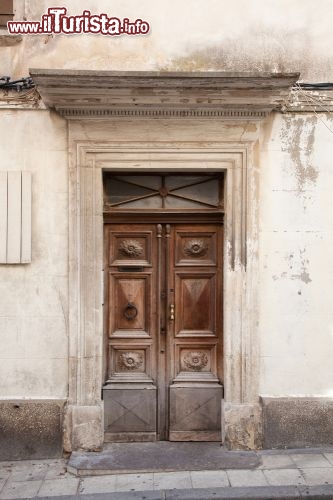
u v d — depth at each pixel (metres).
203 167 5.17
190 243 5.48
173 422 5.39
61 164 5.14
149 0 5.19
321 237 5.21
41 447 5.09
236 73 4.60
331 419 5.17
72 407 5.11
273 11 5.22
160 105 4.92
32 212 5.14
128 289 5.48
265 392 5.21
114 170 5.25
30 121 5.12
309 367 5.21
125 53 5.18
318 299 5.21
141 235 5.48
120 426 5.39
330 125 5.19
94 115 5.01
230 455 5.03
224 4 5.21
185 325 5.48
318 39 5.23
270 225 5.20
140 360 5.46
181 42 5.19
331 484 4.49
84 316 5.14
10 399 5.11
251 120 5.08
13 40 5.11
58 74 4.55
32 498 4.32
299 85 5.14
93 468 4.75
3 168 5.12
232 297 5.19
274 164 5.18
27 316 5.14
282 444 5.16
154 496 4.34
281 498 4.33
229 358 5.19
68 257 5.15
